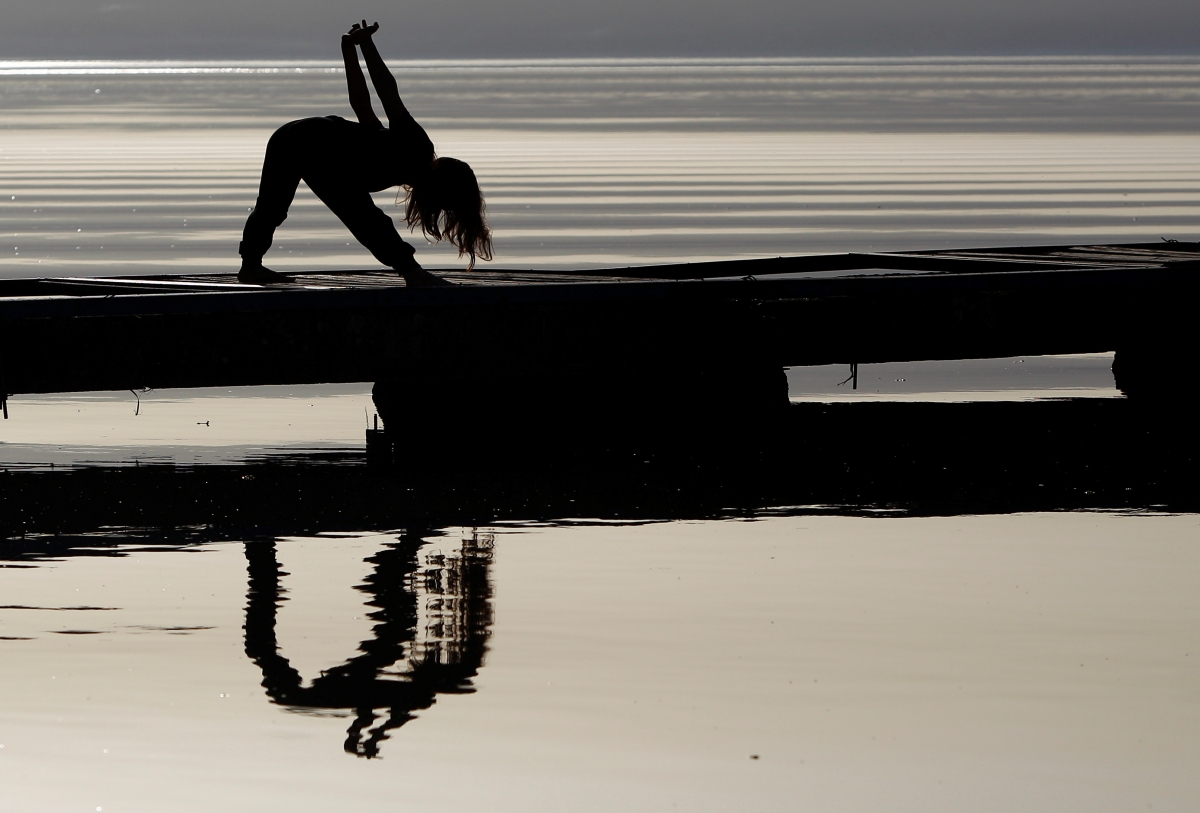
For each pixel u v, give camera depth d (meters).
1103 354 25.06
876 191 55.34
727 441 18.20
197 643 10.20
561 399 18.83
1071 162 71.06
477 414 18.58
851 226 42.81
